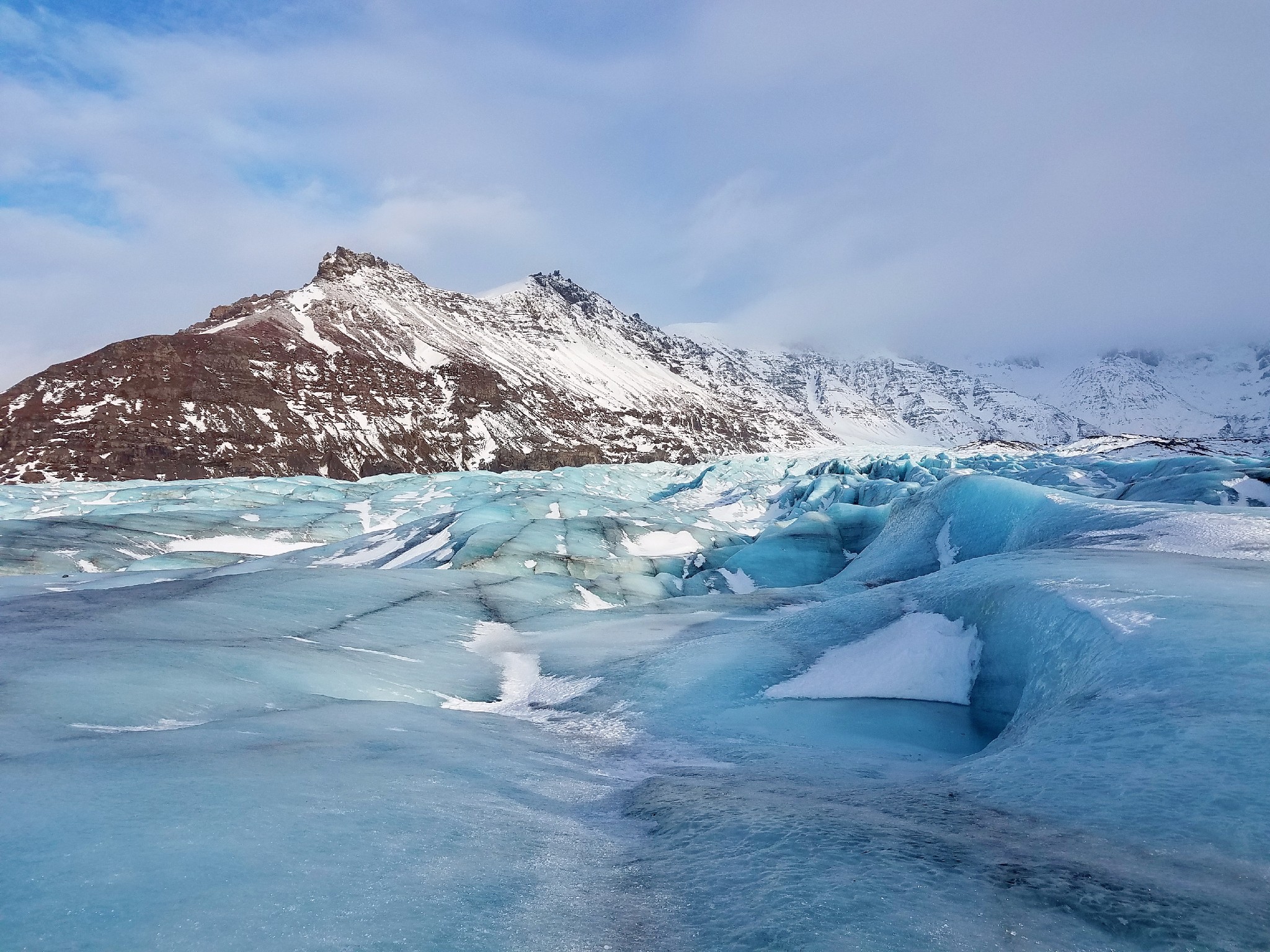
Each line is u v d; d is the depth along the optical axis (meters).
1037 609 12.27
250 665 13.69
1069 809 5.85
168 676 11.70
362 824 5.68
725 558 44.34
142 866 4.56
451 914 4.36
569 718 13.83
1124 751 6.60
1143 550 16.48
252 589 22.56
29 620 16.02
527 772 8.33
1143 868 4.73
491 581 29.75
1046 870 4.79
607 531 50.78
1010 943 3.96
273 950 3.74
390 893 4.54
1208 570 12.48
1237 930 3.94
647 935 4.28
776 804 6.78
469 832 5.83
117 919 3.91
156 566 48.25
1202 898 4.29
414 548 48.03
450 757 8.41
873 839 5.54
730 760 10.45
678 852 5.63
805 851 5.37
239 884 4.43
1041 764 7.00
